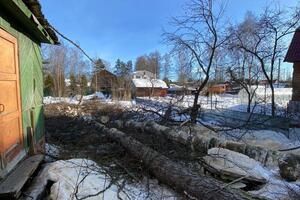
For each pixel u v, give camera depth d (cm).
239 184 477
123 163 562
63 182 407
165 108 1177
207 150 633
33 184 406
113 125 963
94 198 379
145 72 5669
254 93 1750
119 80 3425
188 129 806
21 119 471
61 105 1839
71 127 995
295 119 1228
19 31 472
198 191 393
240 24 1498
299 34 1655
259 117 1085
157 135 731
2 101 386
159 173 482
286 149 728
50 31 572
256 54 1455
